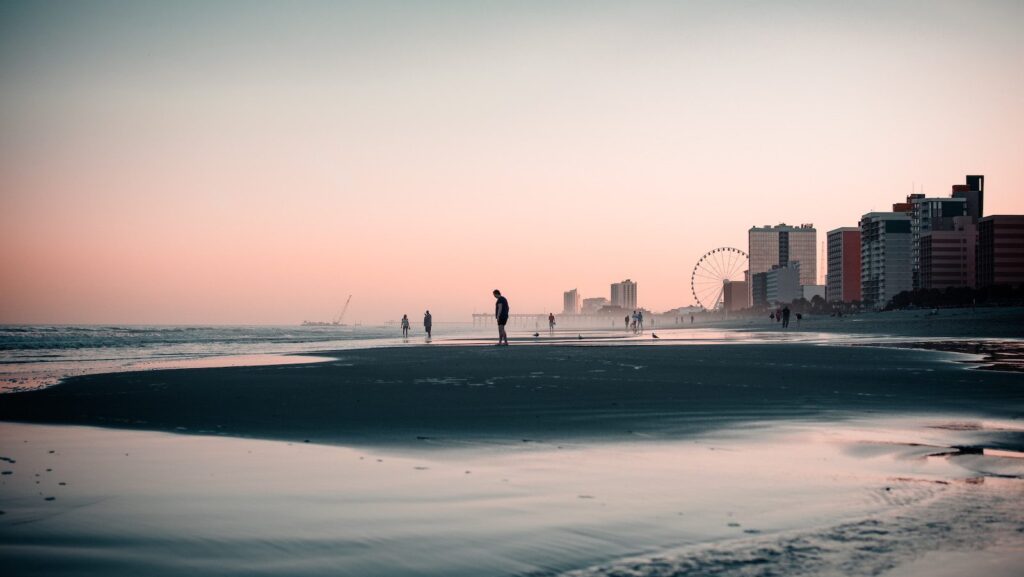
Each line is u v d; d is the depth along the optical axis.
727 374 17.11
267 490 5.71
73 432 8.95
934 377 16.23
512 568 3.89
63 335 69.56
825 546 4.21
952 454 7.24
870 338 47.44
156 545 4.33
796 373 17.42
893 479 6.05
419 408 10.94
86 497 5.53
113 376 17.45
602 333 80.00
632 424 9.32
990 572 3.78
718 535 4.45
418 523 4.75
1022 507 5.07
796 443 7.92
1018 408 10.91
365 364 21.59
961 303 172.50
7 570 3.91
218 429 9.06
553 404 11.36
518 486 5.82
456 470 6.48
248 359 26.47
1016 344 35.81
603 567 3.89
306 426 9.23
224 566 3.96
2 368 22.81
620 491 5.62
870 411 10.55
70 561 4.05
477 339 52.12
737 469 6.49
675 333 71.81
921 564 3.90
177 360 26.66
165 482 6.05
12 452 7.57
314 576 3.80
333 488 5.77
